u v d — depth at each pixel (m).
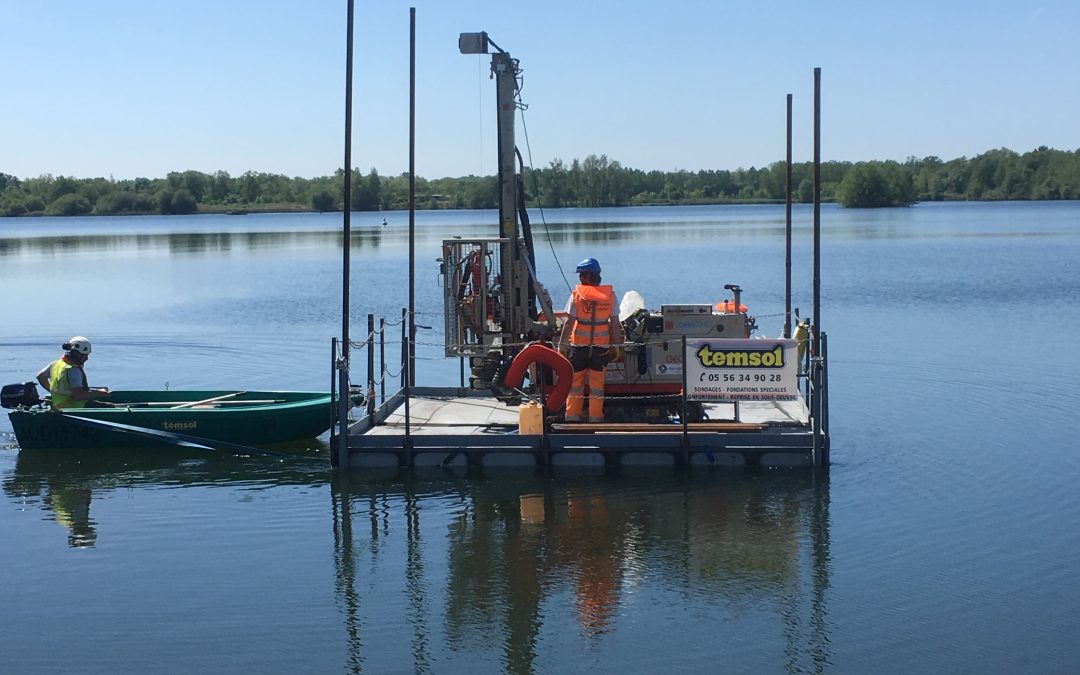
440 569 11.84
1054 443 16.78
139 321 34.09
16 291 45.81
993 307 35.41
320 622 10.49
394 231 115.69
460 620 10.52
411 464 15.26
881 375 22.84
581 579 11.50
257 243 90.69
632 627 10.31
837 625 10.29
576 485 14.64
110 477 15.61
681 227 111.62
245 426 16.84
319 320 33.94
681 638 10.06
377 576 11.66
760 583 11.32
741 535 12.73
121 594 11.20
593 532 12.89
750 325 16.27
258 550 12.50
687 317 15.54
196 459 16.52
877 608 10.66
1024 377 22.38
